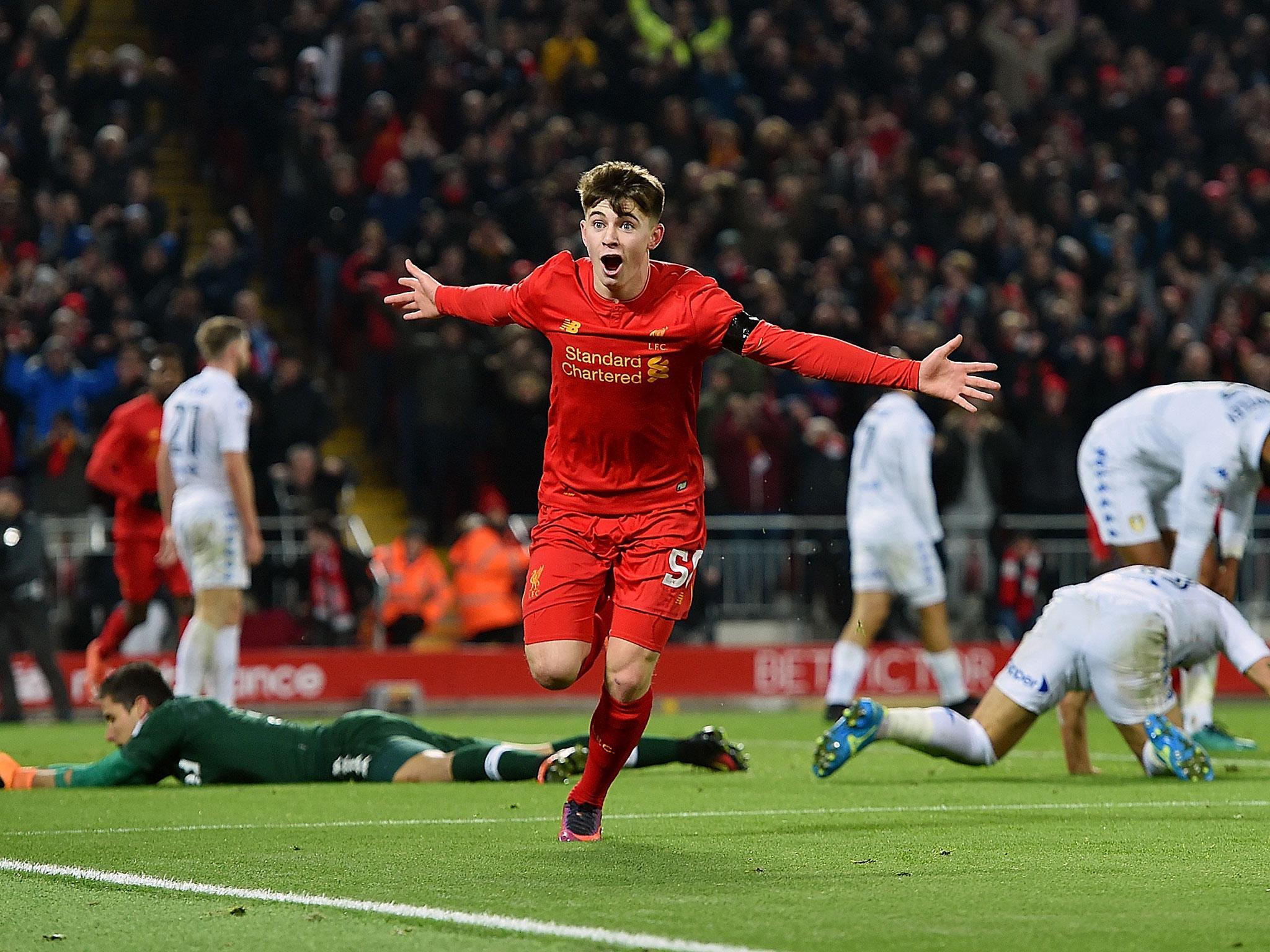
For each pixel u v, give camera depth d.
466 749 18.34
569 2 48.81
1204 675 22.59
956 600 39.09
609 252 12.27
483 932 9.57
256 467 36.53
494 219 41.19
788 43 50.31
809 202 45.25
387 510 43.06
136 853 12.98
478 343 39.72
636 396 12.55
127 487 28.23
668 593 12.60
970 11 54.53
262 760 18.44
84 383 37.12
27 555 32.47
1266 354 47.28
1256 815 15.29
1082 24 54.56
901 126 49.81
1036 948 9.05
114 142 41.00
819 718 32.97
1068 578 39.53
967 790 17.84
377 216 42.00
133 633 35.09
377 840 13.60
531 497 39.31
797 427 39.59
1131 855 12.58
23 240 41.16
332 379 43.28
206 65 45.34
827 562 38.34
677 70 46.66
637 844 13.22
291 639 36.19
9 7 47.03
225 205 46.69
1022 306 43.94
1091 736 27.05
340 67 45.06
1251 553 40.25
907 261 45.34
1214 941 9.24
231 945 9.32
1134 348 43.34
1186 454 21.25
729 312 12.41
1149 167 52.91
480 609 37.38
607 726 12.95
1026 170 48.47
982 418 39.19
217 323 23.91
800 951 8.96
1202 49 55.19
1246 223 50.19
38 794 17.67
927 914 10.07
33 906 10.59
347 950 9.14
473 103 44.12
